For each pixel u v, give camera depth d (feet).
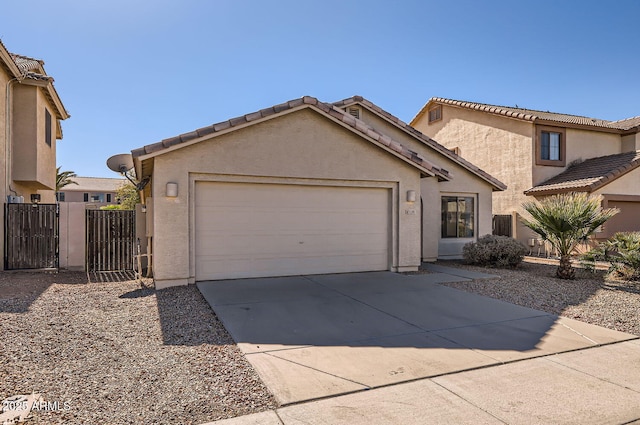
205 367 16.37
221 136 32.45
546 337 20.85
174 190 30.76
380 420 12.44
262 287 31.35
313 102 34.27
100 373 15.62
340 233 37.86
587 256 40.68
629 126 71.92
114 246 41.96
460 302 28.14
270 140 33.99
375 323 22.79
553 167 65.57
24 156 46.70
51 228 41.83
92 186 186.50
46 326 21.33
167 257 31.09
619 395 14.39
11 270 40.45
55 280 36.24
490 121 70.54
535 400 13.93
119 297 28.60
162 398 13.70
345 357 17.60
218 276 33.53
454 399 13.89
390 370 16.24
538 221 39.93
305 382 15.01
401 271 39.63
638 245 38.06
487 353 18.34
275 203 35.35
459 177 55.11
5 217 40.32
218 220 33.42
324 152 35.99
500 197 69.00
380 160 38.47
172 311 24.77
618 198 58.08
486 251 45.75
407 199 39.81
